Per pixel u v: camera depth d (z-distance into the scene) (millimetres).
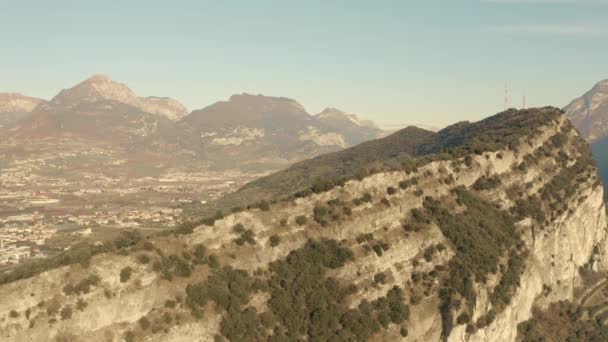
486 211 134500
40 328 76750
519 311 125562
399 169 128500
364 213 115562
